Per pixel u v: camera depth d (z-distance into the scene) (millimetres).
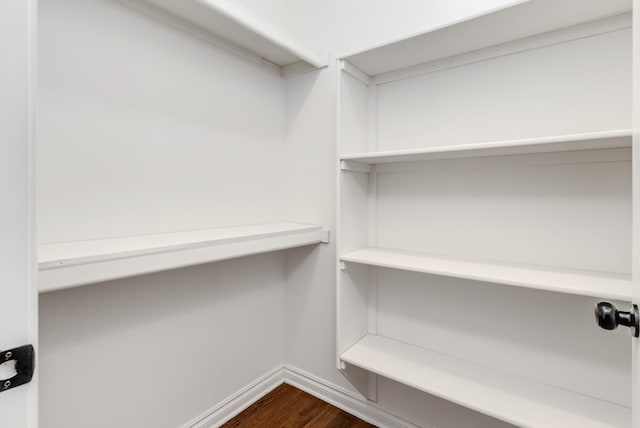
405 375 1276
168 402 1378
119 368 1218
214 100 1543
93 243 1072
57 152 1052
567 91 1156
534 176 1228
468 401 1112
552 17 1074
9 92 543
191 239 1202
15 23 553
